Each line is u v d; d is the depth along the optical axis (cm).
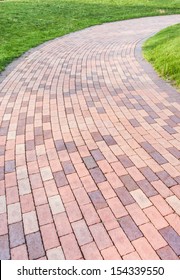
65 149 399
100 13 1711
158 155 379
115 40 1082
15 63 809
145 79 657
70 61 818
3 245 261
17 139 427
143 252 251
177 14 1748
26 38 1095
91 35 1183
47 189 327
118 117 483
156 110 503
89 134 434
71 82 648
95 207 299
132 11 1811
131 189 321
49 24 1363
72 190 324
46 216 290
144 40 1063
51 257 250
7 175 352
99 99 554
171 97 555
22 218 289
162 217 284
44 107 528
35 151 397
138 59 820
